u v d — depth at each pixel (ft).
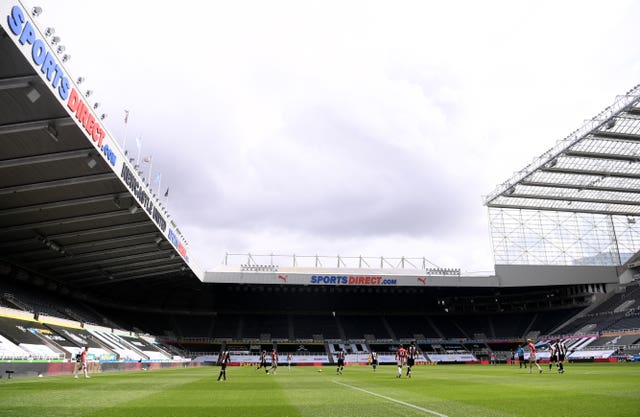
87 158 97.25
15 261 159.22
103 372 118.62
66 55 77.56
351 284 246.88
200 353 243.60
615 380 77.41
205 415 35.17
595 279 255.09
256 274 240.73
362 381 83.71
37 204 114.52
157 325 262.26
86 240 149.07
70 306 187.42
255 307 299.99
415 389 62.34
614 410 37.40
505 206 269.23
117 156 105.19
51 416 33.88
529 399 46.78
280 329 282.36
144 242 162.81
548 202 266.57
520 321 289.94
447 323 299.99
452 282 252.62
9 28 62.03
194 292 267.18
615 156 207.92
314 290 276.21
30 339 113.50
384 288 274.57
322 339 272.92
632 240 273.33
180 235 176.65
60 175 102.73
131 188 116.37
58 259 163.02
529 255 265.13
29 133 86.38
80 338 146.72
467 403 43.62
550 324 272.10
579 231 272.72
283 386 69.36
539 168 220.02
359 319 302.04
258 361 239.30
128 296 248.52
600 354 199.62
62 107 80.12
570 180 236.02
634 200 258.37
